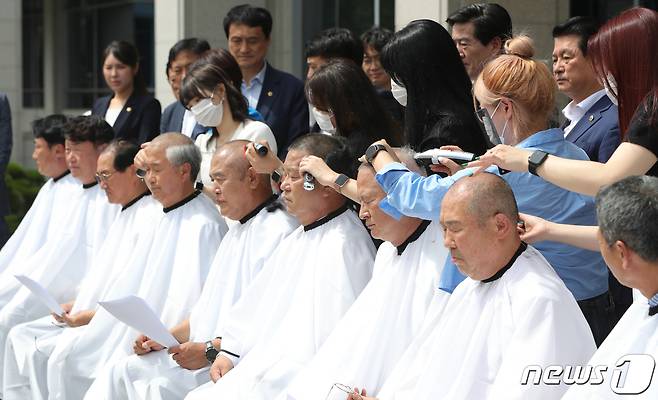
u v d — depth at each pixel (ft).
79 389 42.55
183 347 37.96
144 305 36.76
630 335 24.41
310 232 35.24
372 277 32.71
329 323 33.83
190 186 41.96
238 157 38.37
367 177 31.14
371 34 52.42
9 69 130.21
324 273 34.19
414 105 34.68
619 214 23.22
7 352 46.55
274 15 76.13
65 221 49.67
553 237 26.91
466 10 42.27
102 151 48.19
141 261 42.73
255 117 47.88
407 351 29.25
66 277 49.16
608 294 31.42
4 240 63.10
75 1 143.84
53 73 147.64
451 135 33.76
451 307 28.22
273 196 38.96
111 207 48.70
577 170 27.53
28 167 131.75
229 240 39.04
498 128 30.32
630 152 27.66
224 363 36.24
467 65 42.27
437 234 31.27
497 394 25.91
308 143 35.12
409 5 52.54
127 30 135.23
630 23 29.09
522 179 29.73
